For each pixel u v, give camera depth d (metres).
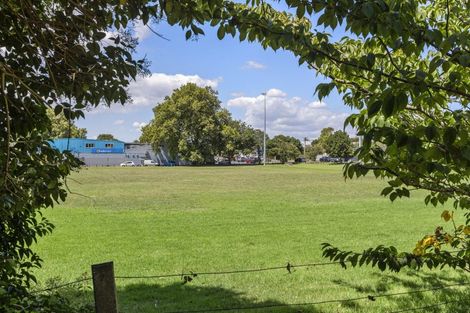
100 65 2.79
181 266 9.05
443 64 2.12
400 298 6.69
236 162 124.50
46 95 2.99
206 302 6.68
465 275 7.91
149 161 112.12
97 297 2.79
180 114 102.19
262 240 11.77
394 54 3.02
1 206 2.64
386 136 2.06
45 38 2.82
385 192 2.76
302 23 2.80
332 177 44.72
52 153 2.98
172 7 2.33
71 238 12.09
